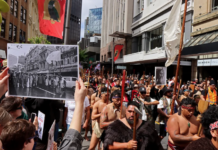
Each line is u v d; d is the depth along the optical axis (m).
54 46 1.94
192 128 3.04
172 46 5.88
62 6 5.79
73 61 1.91
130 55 26.06
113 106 3.78
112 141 2.54
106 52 44.50
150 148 2.59
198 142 1.69
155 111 5.04
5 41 22.38
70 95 1.92
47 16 5.70
